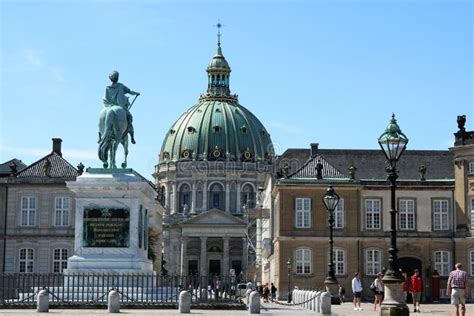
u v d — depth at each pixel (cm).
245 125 19988
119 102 4084
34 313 3241
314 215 8031
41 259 8331
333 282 5112
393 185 2922
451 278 3362
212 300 3850
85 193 3791
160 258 9281
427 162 8738
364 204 8138
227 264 18175
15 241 8350
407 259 8181
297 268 7969
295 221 8025
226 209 19062
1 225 8375
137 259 3747
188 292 3381
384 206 8150
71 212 8388
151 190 4062
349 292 7950
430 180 8331
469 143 8044
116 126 3972
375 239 8069
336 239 8012
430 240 8138
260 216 11406
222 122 19812
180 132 19950
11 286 4294
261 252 12056
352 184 8062
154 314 3241
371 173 8494
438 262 8162
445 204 8238
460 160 8088
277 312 3888
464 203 8050
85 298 3628
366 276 8006
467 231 8031
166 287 3862
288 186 8031
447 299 8012
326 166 8344
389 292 2820
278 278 7981
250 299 3512
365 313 4256
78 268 3719
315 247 7988
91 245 3769
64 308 3472
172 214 18975
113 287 3481
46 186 8400
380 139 2969
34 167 8575
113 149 3981
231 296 3959
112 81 4116
